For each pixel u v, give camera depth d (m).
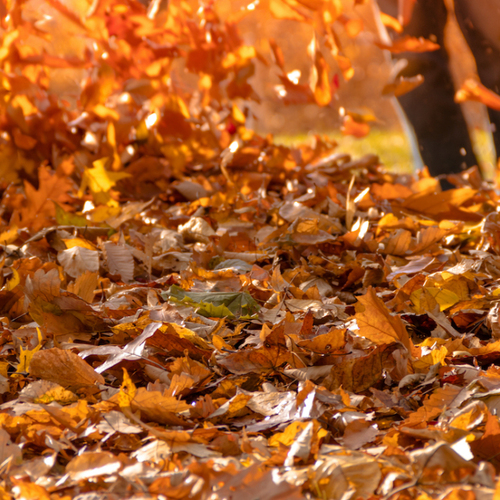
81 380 3.69
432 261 3.96
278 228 4.13
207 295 3.86
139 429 3.60
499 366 3.74
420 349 3.73
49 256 4.05
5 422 3.62
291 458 3.55
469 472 3.53
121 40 4.42
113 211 4.25
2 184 4.46
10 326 3.84
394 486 3.54
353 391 3.70
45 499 3.51
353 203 4.16
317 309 3.84
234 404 3.64
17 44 4.42
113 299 3.87
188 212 4.33
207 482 3.52
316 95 4.40
